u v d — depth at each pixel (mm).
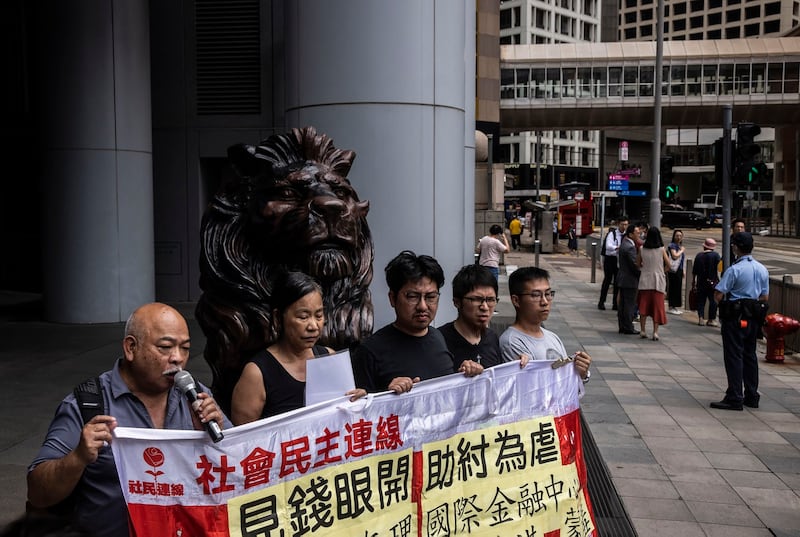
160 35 14008
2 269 15453
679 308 14883
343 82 6816
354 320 4461
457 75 7430
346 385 2891
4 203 15250
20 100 14812
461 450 3170
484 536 3205
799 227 53406
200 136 14078
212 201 4449
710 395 8086
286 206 4141
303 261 4223
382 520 2910
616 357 10242
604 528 4520
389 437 2939
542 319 4043
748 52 40969
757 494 5156
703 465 5770
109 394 2414
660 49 18172
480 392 3217
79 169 11461
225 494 2479
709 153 95188
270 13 13789
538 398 3402
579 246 40844
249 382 3053
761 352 10680
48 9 11219
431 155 7137
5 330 11039
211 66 14000
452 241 7441
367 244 4691
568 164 88375
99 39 11336
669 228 62688
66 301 11633
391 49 6812
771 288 11688
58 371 8352
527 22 86500
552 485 3408
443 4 7156
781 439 6473
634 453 6059
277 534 2590
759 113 42375
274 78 13867
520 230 36875
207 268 4309
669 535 4449
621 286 12227
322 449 2740
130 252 11891
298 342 3098
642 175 84812
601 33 96625
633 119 44000
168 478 2387
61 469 2137
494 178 34000
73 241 11570
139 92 11914
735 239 7535
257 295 4234
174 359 2367
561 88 43156
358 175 6949
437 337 3574
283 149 4391
